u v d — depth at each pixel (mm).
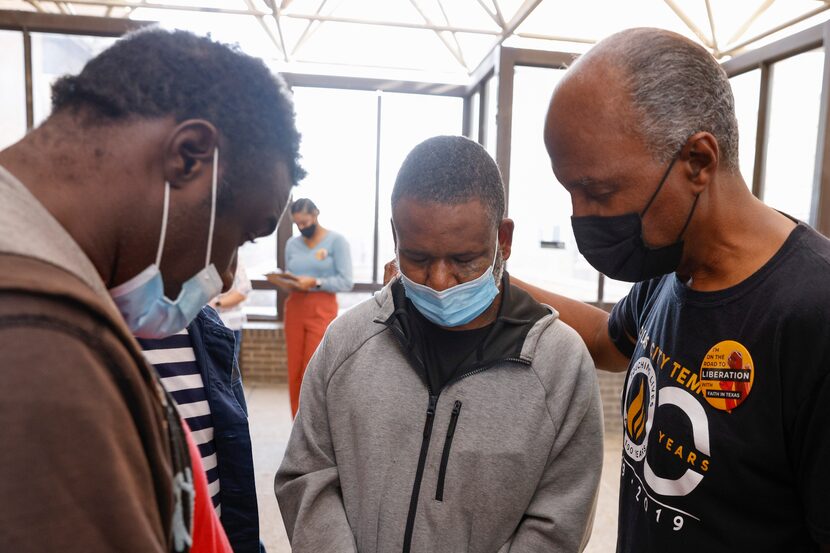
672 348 820
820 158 2434
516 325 923
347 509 906
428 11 3621
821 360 638
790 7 2783
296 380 3350
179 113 480
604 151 705
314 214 3293
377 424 896
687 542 768
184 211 501
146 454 401
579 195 766
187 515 485
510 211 3486
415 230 842
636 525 858
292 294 3318
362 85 4418
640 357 917
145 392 406
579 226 777
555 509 869
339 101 4438
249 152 525
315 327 3275
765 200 2900
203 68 498
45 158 448
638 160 698
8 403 318
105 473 344
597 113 697
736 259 743
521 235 3584
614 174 710
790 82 2717
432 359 938
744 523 729
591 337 1176
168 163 479
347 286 3287
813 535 662
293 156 587
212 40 530
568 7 3262
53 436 327
